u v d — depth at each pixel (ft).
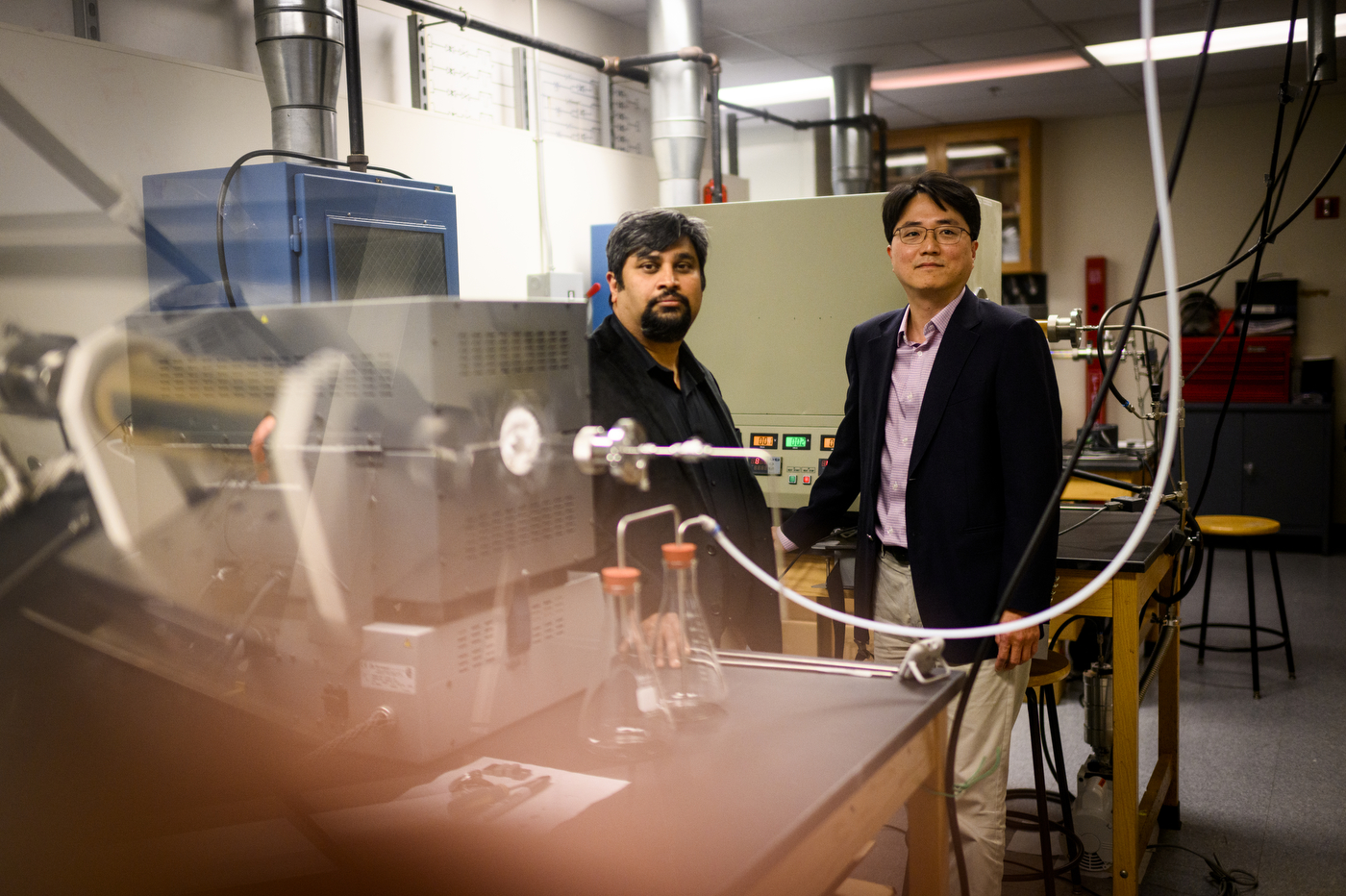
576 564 4.35
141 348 4.33
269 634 3.99
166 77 7.98
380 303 3.57
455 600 3.71
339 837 3.26
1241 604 16.72
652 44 13.47
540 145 12.40
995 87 19.48
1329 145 20.83
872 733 3.95
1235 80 19.12
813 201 9.43
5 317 6.63
